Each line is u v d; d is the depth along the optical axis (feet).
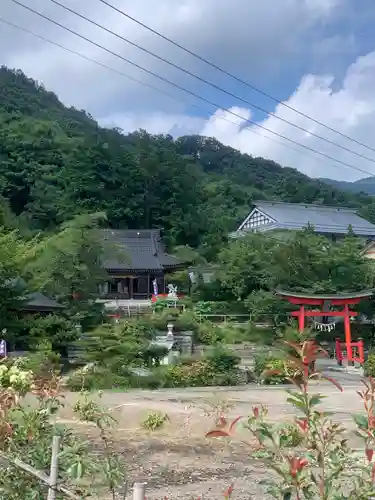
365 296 127.95
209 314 156.56
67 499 14.34
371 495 12.73
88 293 131.44
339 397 68.23
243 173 492.54
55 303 124.67
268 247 172.65
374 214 352.49
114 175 323.57
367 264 157.89
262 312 143.95
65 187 309.22
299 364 13.29
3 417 17.94
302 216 250.78
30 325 100.42
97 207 302.04
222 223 323.57
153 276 216.95
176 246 282.56
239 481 32.58
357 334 146.72
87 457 15.58
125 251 187.52
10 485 14.97
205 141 557.74
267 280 155.84
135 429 46.19
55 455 13.79
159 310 151.94
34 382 23.00
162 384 87.04
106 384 82.58
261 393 76.74
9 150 332.39
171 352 108.37
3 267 95.09
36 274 119.24
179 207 334.03
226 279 165.27
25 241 139.44
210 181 416.26
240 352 128.36
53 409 19.69
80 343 95.14
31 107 470.39
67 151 345.10
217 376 91.66
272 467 12.98
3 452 16.38
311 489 14.37
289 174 456.45
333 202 395.55
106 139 402.93
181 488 31.17
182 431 45.19
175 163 350.02
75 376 80.53
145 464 35.40
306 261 155.53
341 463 12.99
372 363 103.45
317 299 128.57
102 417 31.37
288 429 14.03
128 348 93.04
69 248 128.16
